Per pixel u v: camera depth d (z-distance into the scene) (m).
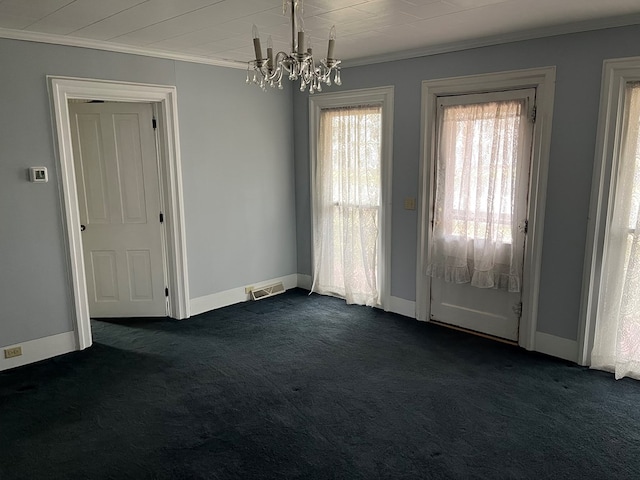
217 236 4.86
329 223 5.18
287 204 5.49
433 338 4.18
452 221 4.20
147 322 4.59
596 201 3.39
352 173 4.85
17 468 2.52
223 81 4.66
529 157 3.72
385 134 4.55
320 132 5.07
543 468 2.47
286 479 2.41
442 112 4.16
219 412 3.04
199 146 4.57
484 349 3.94
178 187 4.45
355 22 3.23
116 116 4.32
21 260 3.61
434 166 4.30
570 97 3.43
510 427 2.84
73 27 3.31
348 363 3.71
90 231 4.53
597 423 2.87
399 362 3.72
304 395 3.24
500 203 3.88
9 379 3.47
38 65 3.52
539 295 3.79
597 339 3.54
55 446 2.70
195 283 4.75
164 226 4.53
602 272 3.47
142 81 4.10
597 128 3.33
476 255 4.05
